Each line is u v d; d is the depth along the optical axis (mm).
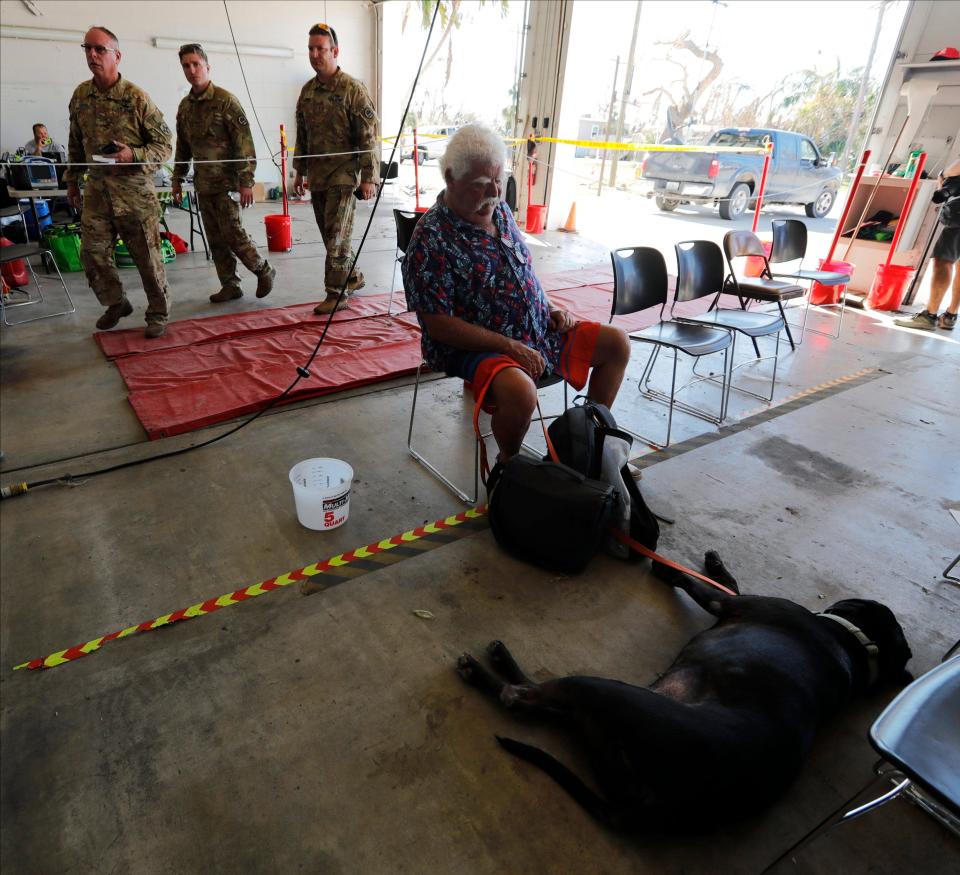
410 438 2689
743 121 13586
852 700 1555
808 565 2053
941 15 4820
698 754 1138
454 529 2160
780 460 2701
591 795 1254
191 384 3115
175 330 3857
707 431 2938
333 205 4043
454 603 1831
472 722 1466
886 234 5215
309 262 5926
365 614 1776
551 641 1711
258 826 1233
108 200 3441
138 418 2789
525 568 1983
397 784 1320
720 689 1326
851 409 3219
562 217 8305
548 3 7285
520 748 1366
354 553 2016
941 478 2605
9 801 1266
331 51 3740
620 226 8531
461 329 2092
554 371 2377
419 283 2064
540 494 1869
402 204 10070
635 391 3344
